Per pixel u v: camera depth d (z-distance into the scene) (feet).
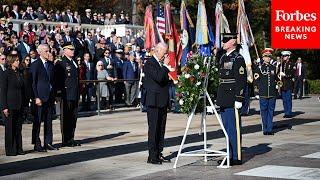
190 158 52.95
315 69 186.39
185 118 92.53
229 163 48.57
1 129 76.79
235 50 49.29
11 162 51.06
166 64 50.08
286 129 76.84
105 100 102.58
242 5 82.43
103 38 110.93
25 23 108.37
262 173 45.21
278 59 101.45
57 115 90.33
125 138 67.51
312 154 54.60
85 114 97.30
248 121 88.69
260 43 159.84
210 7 139.44
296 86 148.77
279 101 135.03
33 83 55.72
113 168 47.80
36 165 49.44
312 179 42.75
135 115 98.07
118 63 106.01
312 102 134.72
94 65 103.09
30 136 69.77
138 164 49.75
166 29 101.65
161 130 50.49
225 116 49.52
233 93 48.67
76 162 50.83
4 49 88.02
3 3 177.99
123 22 148.36
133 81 105.91
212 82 49.67
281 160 51.31
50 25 124.36
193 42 102.22
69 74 59.77
